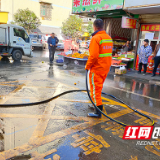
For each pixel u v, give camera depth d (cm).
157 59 742
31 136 261
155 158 230
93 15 1074
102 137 271
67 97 445
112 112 373
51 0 2559
